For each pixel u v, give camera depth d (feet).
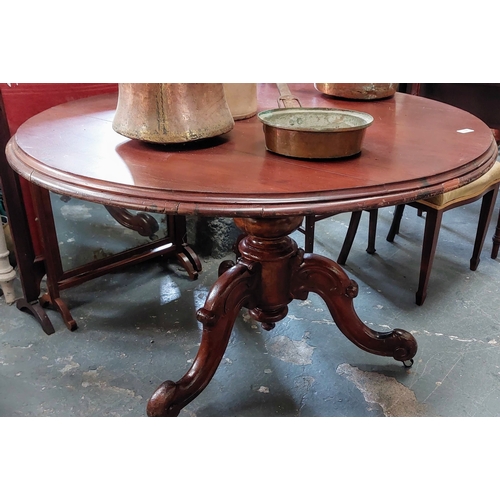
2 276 5.52
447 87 7.18
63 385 4.60
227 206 2.63
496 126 6.89
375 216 6.72
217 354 4.08
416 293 5.79
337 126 3.75
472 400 4.45
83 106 4.64
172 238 6.30
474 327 5.41
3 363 4.86
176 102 3.27
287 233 3.80
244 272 3.97
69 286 5.40
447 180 2.94
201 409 4.35
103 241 5.67
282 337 5.27
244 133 3.86
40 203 4.85
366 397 4.48
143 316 5.59
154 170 2.99
